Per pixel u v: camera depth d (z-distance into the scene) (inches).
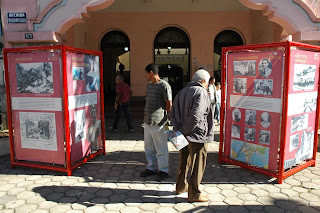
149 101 160.1
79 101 180.1
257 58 162.9
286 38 284.5
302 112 166.2
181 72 525.7
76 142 177.3
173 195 143.0
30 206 132.3
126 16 496.7
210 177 165.6
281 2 205.3
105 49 515.8
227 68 180.7
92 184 157.0
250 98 169.0
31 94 172.2
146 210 128.4
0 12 214.1
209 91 318.7
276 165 158.6
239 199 138.1
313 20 206.4
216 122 335.0
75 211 127.7
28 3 205.9
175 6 494.6
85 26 461.1
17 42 210.2
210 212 126.2
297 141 165.9
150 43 502.6
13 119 180.2
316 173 170.9
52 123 169.9
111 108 438.6
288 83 149.1
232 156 182.9
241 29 498.6
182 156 140.3
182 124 130.9
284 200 136.5
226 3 493.0
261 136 164.9
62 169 170.1
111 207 131.3
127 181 161.0
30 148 178.4
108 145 238.7
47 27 206.7
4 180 163.3
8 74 177.8
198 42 501.4
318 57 171.9
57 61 162.9
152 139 166.4
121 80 285.7
